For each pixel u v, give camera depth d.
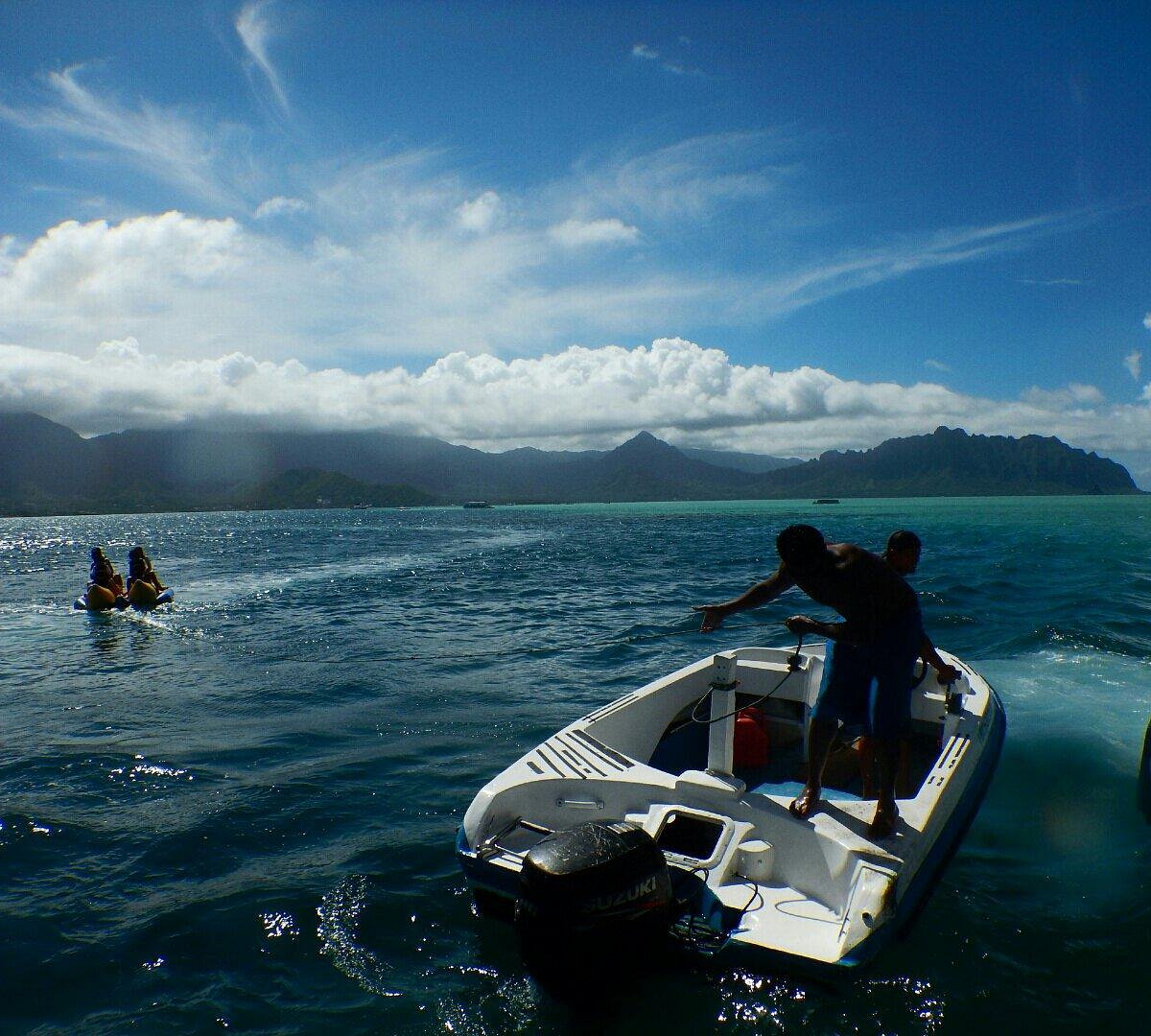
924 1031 3.61
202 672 11.48
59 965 4.24
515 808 4.77
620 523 85.00
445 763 7.41
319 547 45.91
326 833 5.88
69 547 54.69
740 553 35.91
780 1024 3.63
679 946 3.92
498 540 50.94
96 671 11.81
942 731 6.45
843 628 4.62
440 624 15.48
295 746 7.93
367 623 15.84
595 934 3.65
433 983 4.02
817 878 4.36
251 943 4.42
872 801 4.92
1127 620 13.88
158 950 4.37
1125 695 8.81
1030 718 7.97
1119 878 5.05
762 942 3.87
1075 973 4.07
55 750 7.88
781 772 6.16
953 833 5.05
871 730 4.62
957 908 4.67
